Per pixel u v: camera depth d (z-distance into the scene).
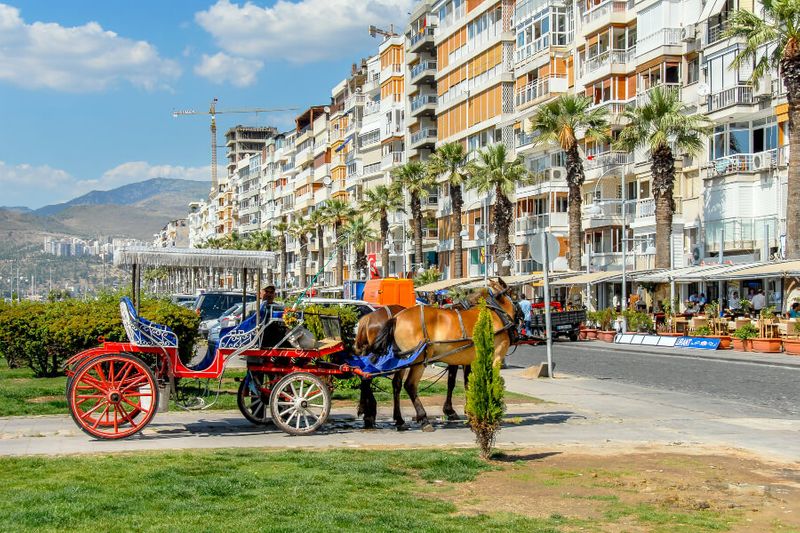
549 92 63.66
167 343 13.80
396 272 94.06
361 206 87.94
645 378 23.89
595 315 45.16
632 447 12.74
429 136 86.25
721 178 46.34
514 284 53.62
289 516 8.30
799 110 36.25
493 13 72.38
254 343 14.12
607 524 8.41
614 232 59.31
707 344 36.00
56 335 20.23
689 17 50.97
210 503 8.73
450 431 14.46
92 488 9.28
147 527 7.83
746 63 44.47
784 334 33.78
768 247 43.09
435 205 85.88
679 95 51.16
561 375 24.48
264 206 160.75
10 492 9.10
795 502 9.37
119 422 13.52
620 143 47.53
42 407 16.50
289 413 14.47
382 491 9.54
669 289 49.75
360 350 15.02
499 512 8.80
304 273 116.31
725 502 9.34
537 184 65.81
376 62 104.56
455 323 14.80
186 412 16.39
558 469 11.05
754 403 18.34
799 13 36.12
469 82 77.19
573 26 62.84
